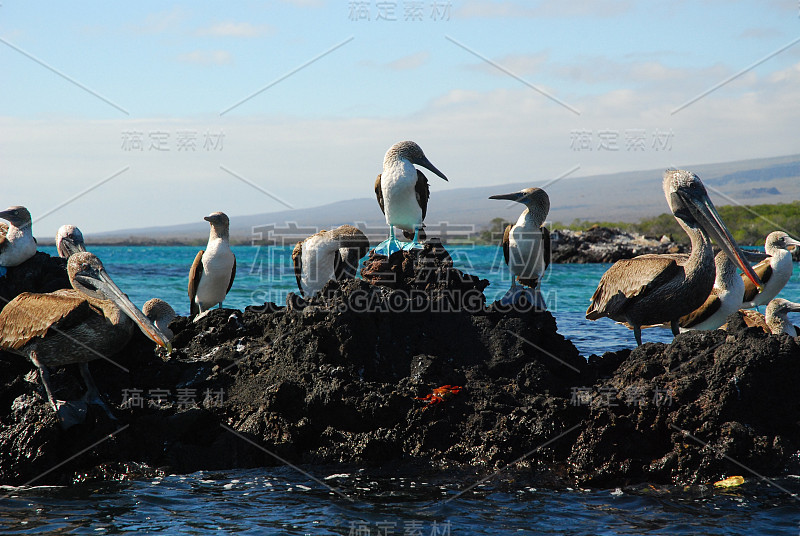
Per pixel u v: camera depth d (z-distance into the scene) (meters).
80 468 8.70
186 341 11.33
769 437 8.59
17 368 9.39
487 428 9.07
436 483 8.33
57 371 9.31
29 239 12.09
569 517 7.35
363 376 9.74
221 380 10.16
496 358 10.23
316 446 9.29
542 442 8.84
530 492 8.06
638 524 7.14
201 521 7.27
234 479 8.51
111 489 8.21
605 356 10.94
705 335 9.26
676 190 9.93
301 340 9.87
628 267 10.15
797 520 7.20
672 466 8.44
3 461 8.49
